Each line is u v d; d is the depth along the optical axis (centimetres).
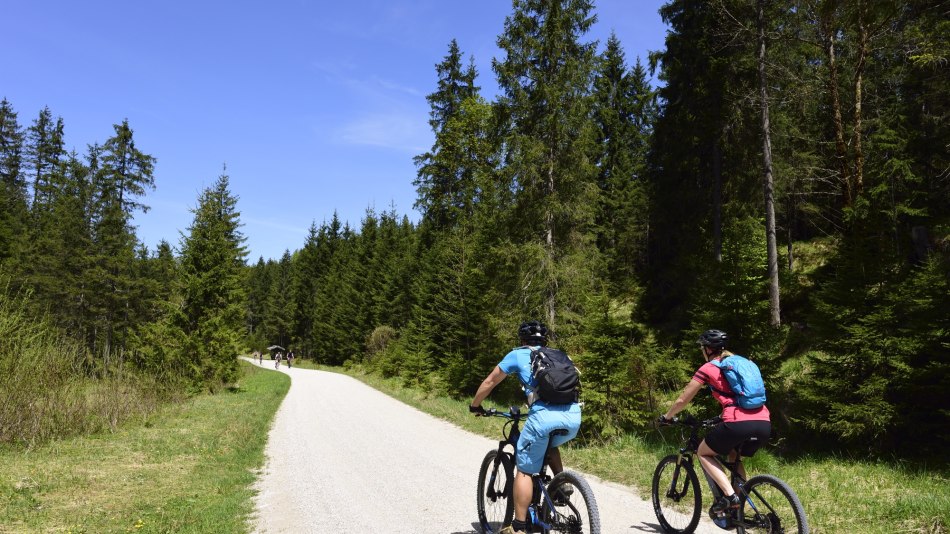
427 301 3819
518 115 1872
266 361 8144
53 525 602
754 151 1988
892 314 852
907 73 1547
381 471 893
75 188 4728
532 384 431
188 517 639
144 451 1061
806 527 404
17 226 4741
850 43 1416
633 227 3095
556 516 422
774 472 795
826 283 977
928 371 796
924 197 1731
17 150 5816
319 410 1911
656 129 2580
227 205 3462
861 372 893
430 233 4791
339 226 8488
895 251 970
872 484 691
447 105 3819
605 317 1167
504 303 1931
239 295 2817
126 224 4128
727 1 1584
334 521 618
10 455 984
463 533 552
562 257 1850
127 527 596
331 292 7188
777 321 1414
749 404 456
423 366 2823
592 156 2008
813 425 873
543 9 1872
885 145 1652
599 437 1080
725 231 2112
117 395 1432
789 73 1476
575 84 1809
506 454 490
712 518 477
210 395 2469
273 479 864
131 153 4256
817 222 2523
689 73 2252
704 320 1055
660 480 575
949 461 772
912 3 1094
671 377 1230
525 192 1833
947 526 491
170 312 2648
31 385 1130
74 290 3709
